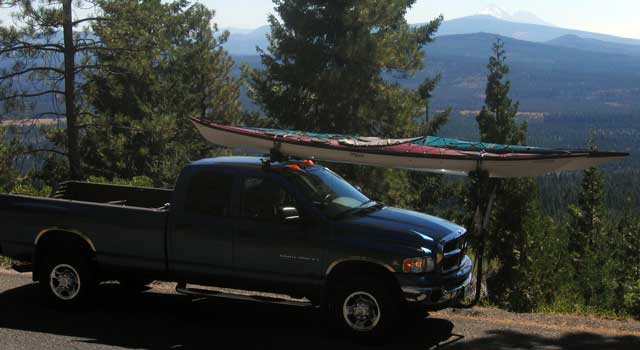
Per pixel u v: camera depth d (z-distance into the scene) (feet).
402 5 90.12
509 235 106.11
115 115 89.40
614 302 41.68
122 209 25.67
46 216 26.37
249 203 24.30
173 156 95.91
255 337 23.31
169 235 24.99
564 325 25.58
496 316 26.68
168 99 103.91
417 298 22.03
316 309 26.91
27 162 87.25
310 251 23.22
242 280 24.32
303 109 90.63
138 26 87.35
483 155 26.50
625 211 190.70
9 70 81.15
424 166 27.68
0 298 28.09
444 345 22.61
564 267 71.61
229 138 30.50
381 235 22.71
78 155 85.51
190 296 28.73
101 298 28.30
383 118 90.43
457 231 24.26
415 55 91.97
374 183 87.76
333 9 87.56
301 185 24.27
